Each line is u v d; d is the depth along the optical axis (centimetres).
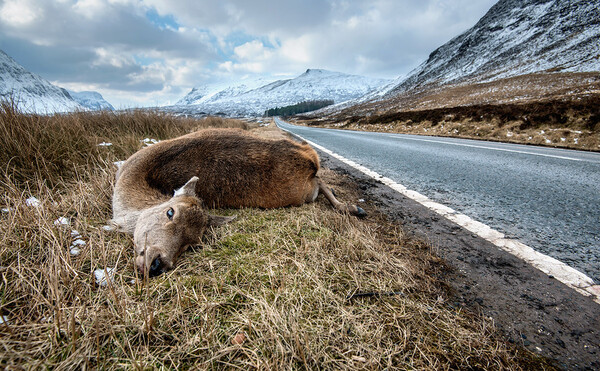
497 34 11319
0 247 192
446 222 307
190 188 265
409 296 181
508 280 203
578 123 1279
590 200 375
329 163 674
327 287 182
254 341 139
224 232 260
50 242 207
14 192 286
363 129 2731
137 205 264
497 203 367
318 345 138
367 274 200
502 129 1477
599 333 158
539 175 523
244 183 324
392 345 143
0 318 144
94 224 259
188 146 325
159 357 131
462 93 5125
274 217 303
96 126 636
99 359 126
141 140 599
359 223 298
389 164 651
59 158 383
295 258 213
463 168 594
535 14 10625
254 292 174
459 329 156
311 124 5312
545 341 152
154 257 196
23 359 123
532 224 299
